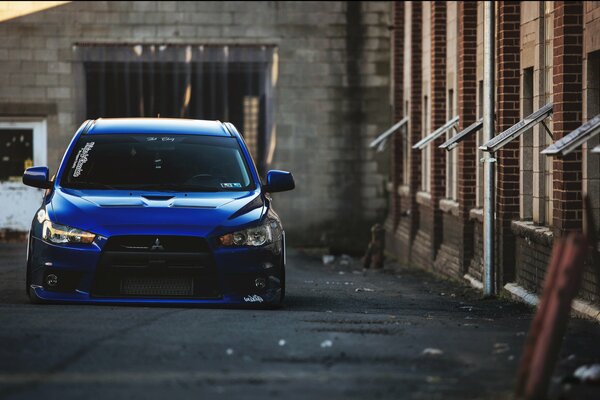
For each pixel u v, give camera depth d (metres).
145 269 12.19
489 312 14.77
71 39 31.08
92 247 12.20
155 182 13.33
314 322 11.27
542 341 7.54
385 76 31.61
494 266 17.84
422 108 27.16
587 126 11.45
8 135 31.00
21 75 30.98
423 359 9.20
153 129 14.14
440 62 24.47
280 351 9.33
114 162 13.54
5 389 7.56
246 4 31.39
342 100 31.61
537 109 16.97
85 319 10.89
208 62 31.44
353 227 31.81
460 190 21.42
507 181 18.19
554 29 15.23
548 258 15.86
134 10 31.20
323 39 31.52
